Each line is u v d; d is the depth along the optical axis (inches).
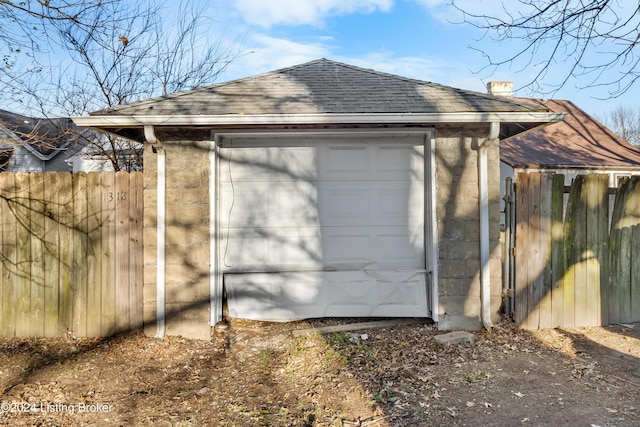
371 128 215.8
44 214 208.7
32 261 208.5
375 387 155.5
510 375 165.3
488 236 216.4
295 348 194.4
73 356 188.5
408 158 226.8
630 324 227.6
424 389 153.5
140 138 233.0
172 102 208.5
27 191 208.7
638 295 231.9
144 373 173.2
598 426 126.8
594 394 148.8
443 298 215.9
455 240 216.8
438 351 189.9
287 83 234.5
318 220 225.5
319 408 141.9
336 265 225.9
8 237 208.2
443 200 216.7
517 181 219.1
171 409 144.3
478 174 216.7
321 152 225.6
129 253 209.9
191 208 210.1
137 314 210.4
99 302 209.6
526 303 219.0
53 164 570.3
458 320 215.9
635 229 230.7
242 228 223.3
